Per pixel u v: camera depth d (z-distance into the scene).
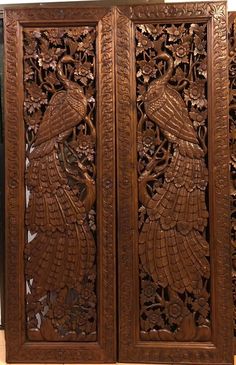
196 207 1.82
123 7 1.83
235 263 1.95
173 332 1.84
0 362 1.87
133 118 1.83
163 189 1.83
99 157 1.84
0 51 2.12
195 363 1.81
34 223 1.86
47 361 1.85
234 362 1.86
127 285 1.83
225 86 1.80
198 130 1.83
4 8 1.86
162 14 1.82
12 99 1.86
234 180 1.97
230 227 1.82
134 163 1.83
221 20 1.80
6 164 1.86
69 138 1.87
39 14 1.85
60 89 1.87
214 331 1.81
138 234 1.84
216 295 1.81
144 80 1.83
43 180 1.86
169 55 1.84
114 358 1.83
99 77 1.83
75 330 1.86
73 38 1.85
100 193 1.84
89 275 1.85
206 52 1.82
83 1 2.04
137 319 1.83
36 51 1.87
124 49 1.83
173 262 1.83
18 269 1.86
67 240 1.85
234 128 1.95
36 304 1.87
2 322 2.18
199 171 1.82
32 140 1.87
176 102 1.83
